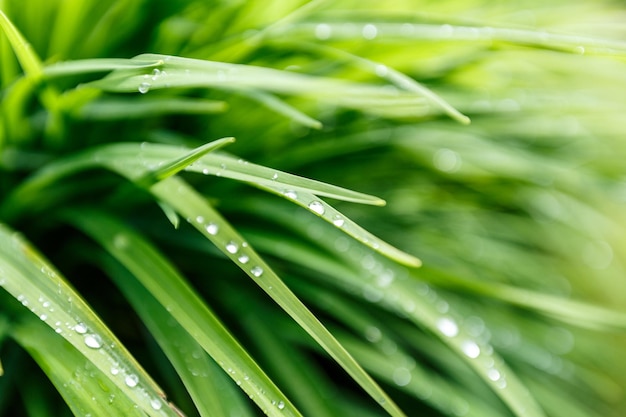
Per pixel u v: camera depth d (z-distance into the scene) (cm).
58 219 39
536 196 48
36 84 36
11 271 33
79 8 38
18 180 39
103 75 39
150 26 39
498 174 45
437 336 39
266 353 39
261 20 40
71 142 39
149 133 40
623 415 46
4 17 33
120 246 37
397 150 43
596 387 45
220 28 39
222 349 34
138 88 35
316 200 34
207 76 35
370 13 39
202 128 41
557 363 44
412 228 45
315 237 40
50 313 33
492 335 43
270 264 41
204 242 40
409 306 39
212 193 40
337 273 39
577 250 52
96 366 33
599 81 50
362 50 41
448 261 44
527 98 43
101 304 40
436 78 43
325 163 43
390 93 37
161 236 40
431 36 38
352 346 40
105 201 39
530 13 45
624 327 39
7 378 37
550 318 45
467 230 46
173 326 36
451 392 41
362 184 44
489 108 42
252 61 40
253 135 41
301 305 33
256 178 34
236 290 41
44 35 39
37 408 36
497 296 40
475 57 42
